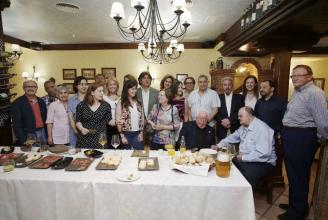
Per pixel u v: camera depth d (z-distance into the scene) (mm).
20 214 1421
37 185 1390
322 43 4652
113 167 1569
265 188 2645
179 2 1698
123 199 1375
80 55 6117
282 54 2717
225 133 2895
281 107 2414
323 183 2012
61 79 6223
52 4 3100
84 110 2115
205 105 2875
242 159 2084
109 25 4184
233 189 1349
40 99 2686
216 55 5363
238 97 2904
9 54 2973
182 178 1449
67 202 1402
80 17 3678
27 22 3973
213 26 4176
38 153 1893
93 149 1967
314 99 1852
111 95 2760
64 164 1604
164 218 1396
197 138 2334
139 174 1496
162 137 2361
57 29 4488
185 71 5918
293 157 2047
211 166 1589
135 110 2320
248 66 4547
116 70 6102
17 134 2438
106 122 2230
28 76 5965
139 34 4465
